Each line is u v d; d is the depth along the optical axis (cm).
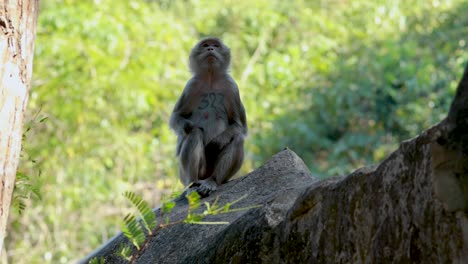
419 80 2069
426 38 2261
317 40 2303
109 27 1886
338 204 508
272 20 2297
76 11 1889
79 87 1828
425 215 429
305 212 541
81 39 1886
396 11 2369
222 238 607
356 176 495
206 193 874
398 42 2286
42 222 1775
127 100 1839
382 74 2198
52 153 1802
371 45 2325
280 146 2136
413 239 437
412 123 2105
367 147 2145
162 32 1981
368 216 478
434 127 428
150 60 1914
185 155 952
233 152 970
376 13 2395
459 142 399
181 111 1013
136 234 474
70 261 1750
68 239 1784
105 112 1878
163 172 1950
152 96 1880
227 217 724
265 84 2225
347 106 2238
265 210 582
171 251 700
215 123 991
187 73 1972
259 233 572
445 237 413
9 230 1800
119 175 1877
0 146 494
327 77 2283
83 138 1841
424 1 2375
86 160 1819
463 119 398
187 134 959
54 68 1852
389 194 461
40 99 1831
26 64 524
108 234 1808
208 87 1012
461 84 402
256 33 2344
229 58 1019
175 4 2347
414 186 440
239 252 579
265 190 770
